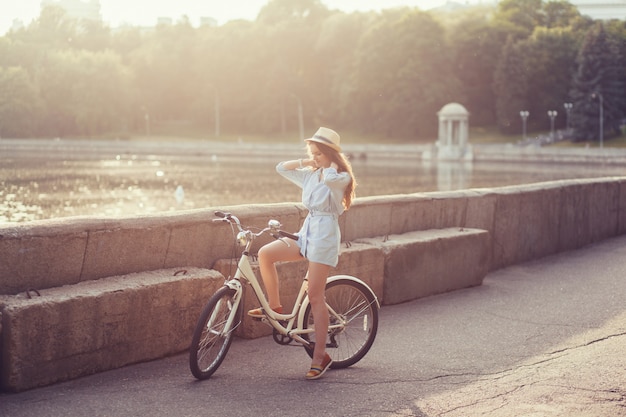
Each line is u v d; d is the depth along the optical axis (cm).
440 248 856
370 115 11894
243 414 474
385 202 868
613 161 8594
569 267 1069
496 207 1046
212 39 13850
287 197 4988
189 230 655
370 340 592
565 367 585
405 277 814
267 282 562
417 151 9988
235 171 7650
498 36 12588
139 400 496
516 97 11456
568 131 10919
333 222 551
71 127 12600
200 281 606
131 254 614
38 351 511
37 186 5631
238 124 13800
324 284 553
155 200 4722
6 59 12431
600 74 10238
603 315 765
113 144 11656
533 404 500
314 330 571
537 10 13888
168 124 14725
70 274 573
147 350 578
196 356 529
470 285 905
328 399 507
